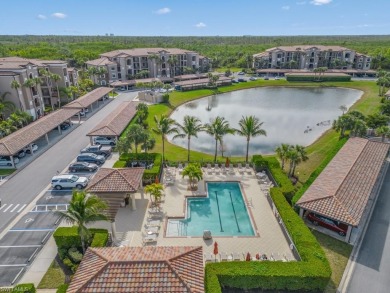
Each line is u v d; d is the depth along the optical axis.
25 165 44.69
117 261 17.95
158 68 121.88
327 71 128.50
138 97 91.12
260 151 52.47
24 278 23.55
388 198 34.38
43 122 54.41
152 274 17.28
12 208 33.50
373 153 39.56
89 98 74.50
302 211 29.94
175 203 34.12
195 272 18.20
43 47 157.25
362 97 92.50
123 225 30.05
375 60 138.12
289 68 139.75
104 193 30.72
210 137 60.91
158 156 42.75
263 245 27.27
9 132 53.19
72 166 42.28
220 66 164.75
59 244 26.12
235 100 95.69
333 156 41.03
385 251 26.17
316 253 23.69
